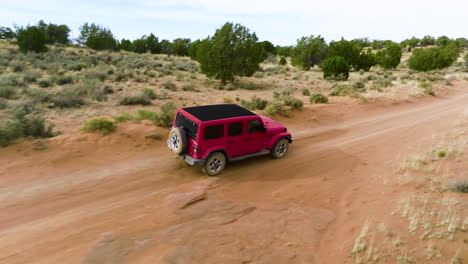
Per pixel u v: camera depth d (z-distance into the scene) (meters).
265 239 5.41
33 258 4.81
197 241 5.27
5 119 13.02
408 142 11.87
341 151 10.98
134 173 8.64
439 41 142.62
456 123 14.48
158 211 6.45
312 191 7.56
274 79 38.62
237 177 8.49
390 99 22.53
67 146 9.91
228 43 28.17
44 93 18.73
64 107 17.14
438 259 4.69
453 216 5.63
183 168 9.10
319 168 9.26
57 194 7.26
